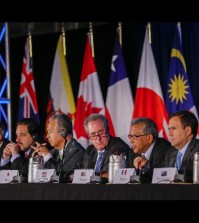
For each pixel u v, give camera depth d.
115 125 20.92
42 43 23.47
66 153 14.59
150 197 9.52
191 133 12.80
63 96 21.95
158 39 21.05
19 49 23.86
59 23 23.36
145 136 13.38
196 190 9.18
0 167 15.54
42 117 23.30
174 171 10.73
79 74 22.66
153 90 20.38
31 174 12.86
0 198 11.12
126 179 11.13
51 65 23.25
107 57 22.08
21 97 22.55
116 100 21.00
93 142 14.09
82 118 21.34
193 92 20.28
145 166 12.33
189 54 20.42
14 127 23.61
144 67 20.55
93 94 21.39
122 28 21.72
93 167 14.23
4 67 22.31
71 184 10.31
